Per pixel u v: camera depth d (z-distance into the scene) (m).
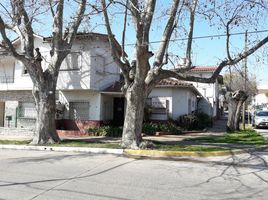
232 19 15.45
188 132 26.03
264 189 8.98
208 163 12.85
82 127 25.75
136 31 14.51
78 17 16.39
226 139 20.95
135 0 14.10
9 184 8.92
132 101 15.93
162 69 15.73
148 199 7.70
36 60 18.00
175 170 11.29
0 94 29.20
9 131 25.94
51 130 18.28
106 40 25.42
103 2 13.98
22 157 13.93
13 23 17.58
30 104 27.83
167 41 15.66
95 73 24.92
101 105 25.72
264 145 17.69
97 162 12.70
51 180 9.48
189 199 7.79
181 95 27.50
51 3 15.17
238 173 11.06
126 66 16.14
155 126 24.22
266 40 15.59
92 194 8.03
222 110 61.44
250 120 46.66
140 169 11.35
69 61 25.16
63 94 26.55
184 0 15.70
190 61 16.39
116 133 23.48
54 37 18.53
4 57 26.91
